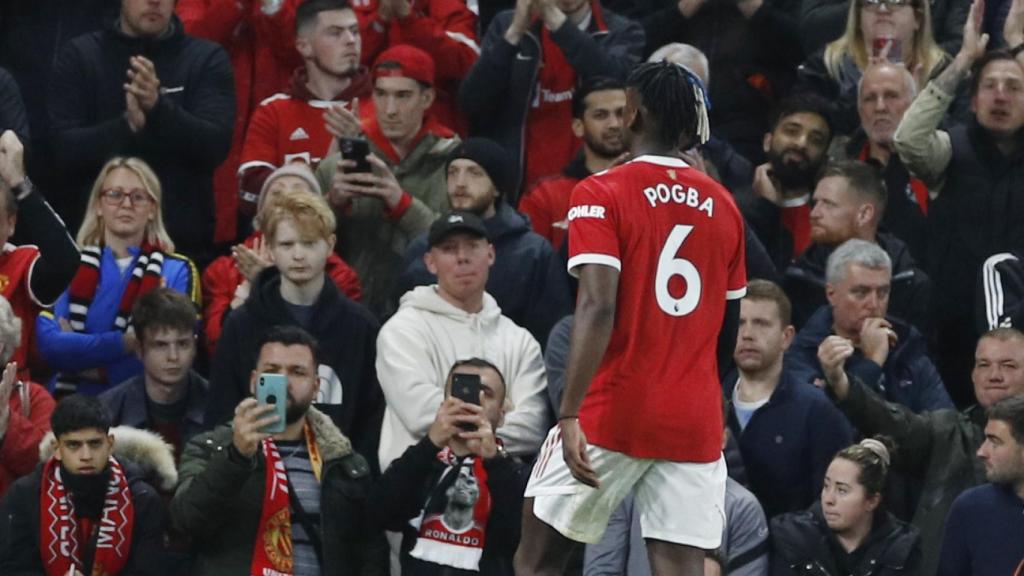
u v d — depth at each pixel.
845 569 36.78
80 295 41.53
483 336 39.12
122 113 46.28
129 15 46.50
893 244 42.94
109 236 42.09
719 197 27.28
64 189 46.12
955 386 44.56
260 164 46.09
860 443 37.22
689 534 27.05
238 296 40.97
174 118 45.22
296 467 36.22
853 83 47.75
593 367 26.14
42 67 48.16
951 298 44.44
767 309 38.75
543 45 47.41
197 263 46.12
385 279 43.28
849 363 40.06
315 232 39.44
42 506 35.44
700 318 27.00
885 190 43.06
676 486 27.03
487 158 41.47
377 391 39.94
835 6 49.91
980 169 44.12
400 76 44.44
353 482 36.31
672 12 50.22
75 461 35.41
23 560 35.44
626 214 26.61
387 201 42.94
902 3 47.19
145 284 41.75
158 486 36.81
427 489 36.06
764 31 49.88
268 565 35.59
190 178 45.97
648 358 26.73
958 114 47.19
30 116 48.06
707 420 27.02
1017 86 43.66
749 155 49.56
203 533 35.44
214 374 39.28
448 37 48.66
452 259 39.03
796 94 46.19
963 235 44.25
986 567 36.19
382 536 36.75
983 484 37.31
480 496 36.03
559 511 27.19
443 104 48.59
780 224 45.06
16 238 42.84
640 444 26.77
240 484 35.03
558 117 47.50
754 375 39.00
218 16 48.47
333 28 46.22
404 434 38.28
